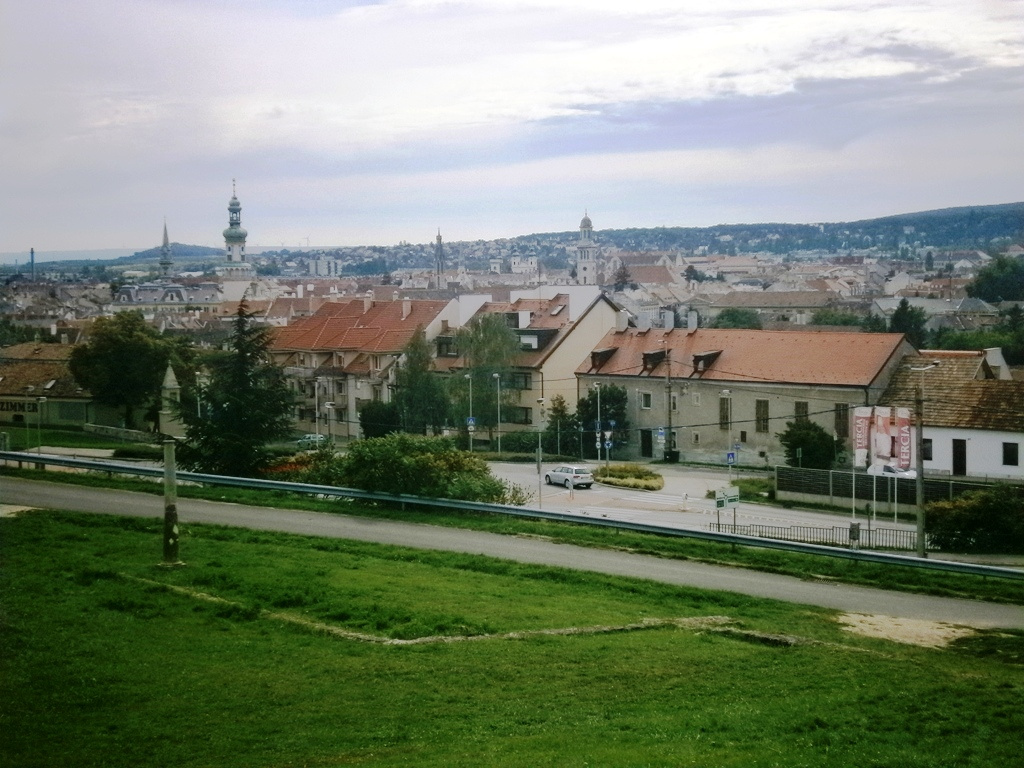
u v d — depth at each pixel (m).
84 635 29.08
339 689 25.28
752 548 47.38
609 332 98.00
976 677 27.33
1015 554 51.25
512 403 96.75
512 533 49.56
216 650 28.44
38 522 46.50
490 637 30.36
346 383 111.25
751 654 29.33
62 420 104.50
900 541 54.06
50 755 20.84
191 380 100.12
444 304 113.31
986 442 67.31
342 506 55.47
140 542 43.03
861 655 29.61
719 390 84.00
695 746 21.00
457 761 19.88
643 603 36.72
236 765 20.34
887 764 19.94
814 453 72.94
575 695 25.06
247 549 42.78
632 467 78.00
